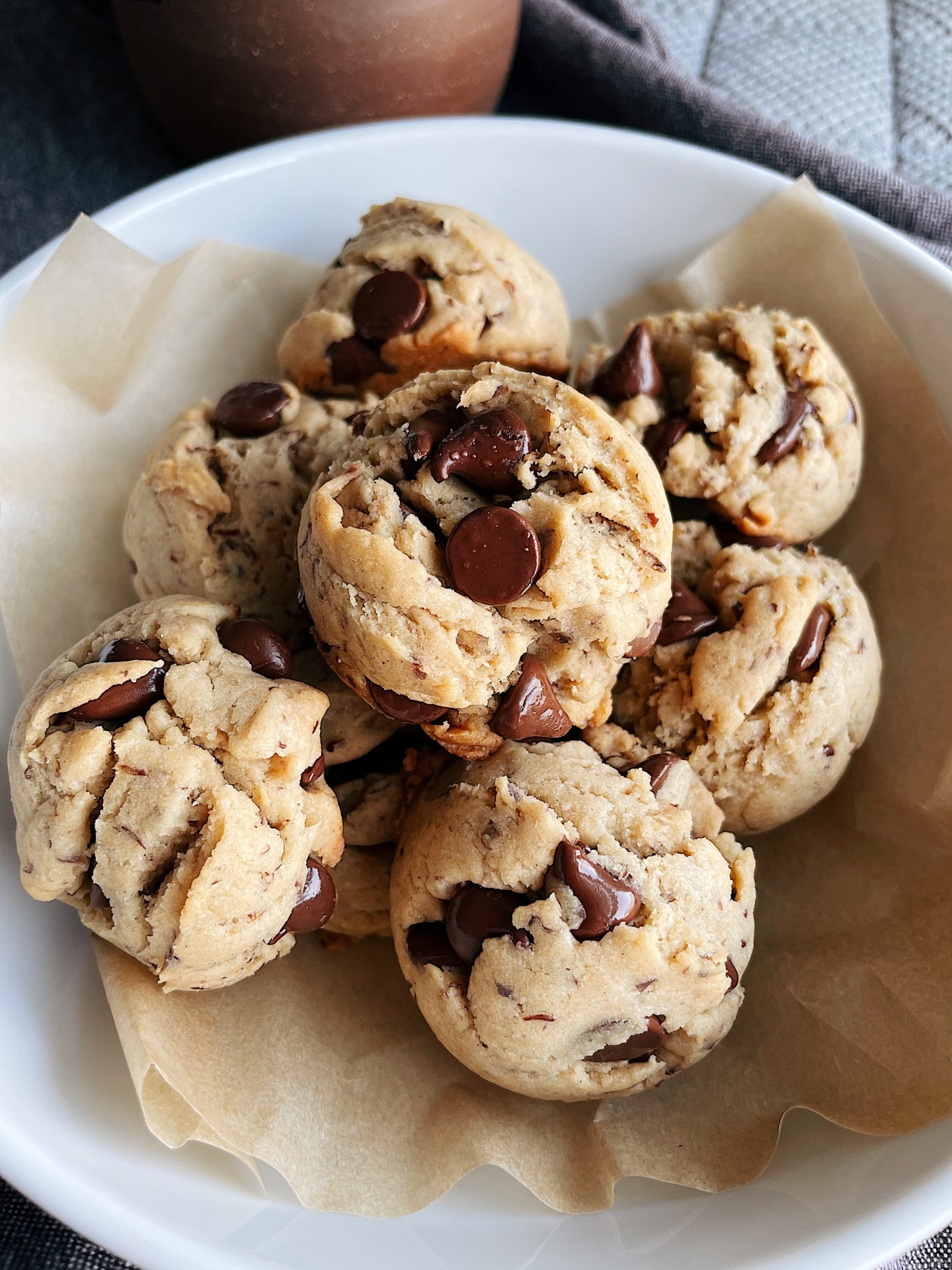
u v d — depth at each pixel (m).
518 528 0.14
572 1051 0.14
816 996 0.16
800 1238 0.13
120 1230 0.13
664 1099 0.15
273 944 0.15
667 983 0.14
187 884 0.13
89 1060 0.14
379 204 0.19
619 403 0.18
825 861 0.18
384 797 0.17
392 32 0.21
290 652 0.17
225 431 0.18
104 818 0.14
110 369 0.19
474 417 0.14
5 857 0.15
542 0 0.25
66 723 0.14
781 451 0.17
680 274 0.21
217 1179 0.14
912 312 0.20
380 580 0.14
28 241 0.25
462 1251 0.14
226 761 0.14
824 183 0.24
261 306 0.20
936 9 0.30
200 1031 0.15
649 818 0.15
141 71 0.23
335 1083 0.15
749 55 0.29
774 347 0.18
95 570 0.18
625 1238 0.14
